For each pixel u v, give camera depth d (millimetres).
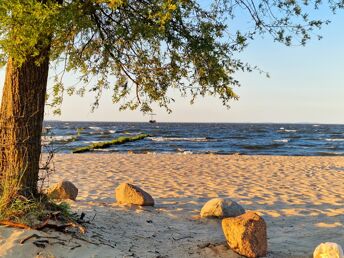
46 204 6277
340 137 72000
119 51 7188
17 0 4398
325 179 16125
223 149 40094
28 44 4988
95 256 5371
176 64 7078
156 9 5582
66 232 5785
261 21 6332
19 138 6102
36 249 5176
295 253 6355
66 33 5738
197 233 7336
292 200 11234
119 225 7203
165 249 6234
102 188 12805
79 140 52469
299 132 99625
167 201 10633
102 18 6711
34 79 6125
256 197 11688
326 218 8953
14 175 6086
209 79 6750
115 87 7820
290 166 21109
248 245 6070
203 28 6016
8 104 6117
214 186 13719
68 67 6539
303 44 6281
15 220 5727
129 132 86438
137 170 18312
